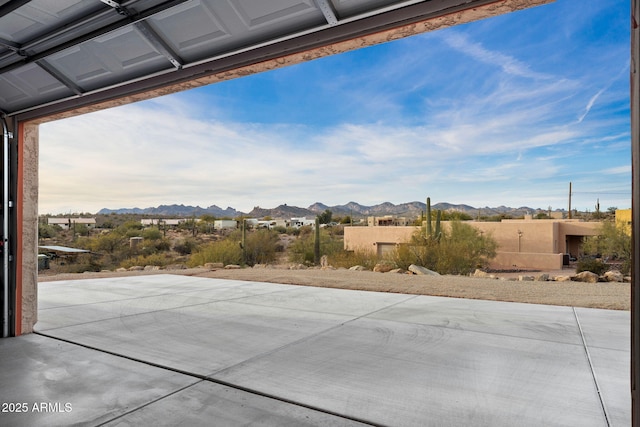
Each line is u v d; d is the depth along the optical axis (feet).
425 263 56.29
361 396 10.09
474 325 17.95
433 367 12.31
